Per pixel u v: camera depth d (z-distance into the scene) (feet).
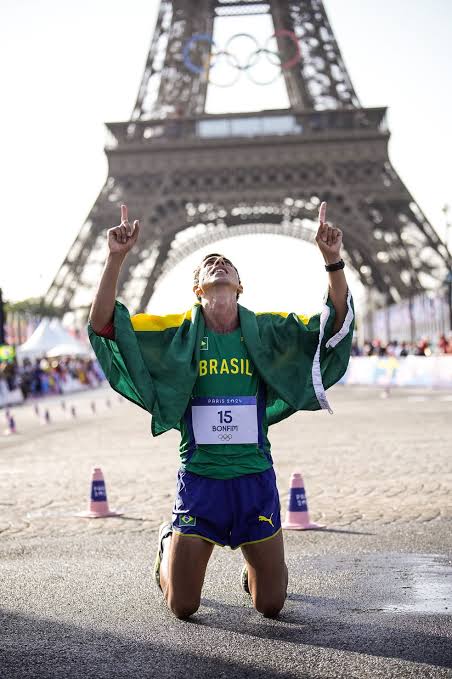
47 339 211.41
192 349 21.30
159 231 268.82
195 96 300.61
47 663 18.75
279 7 296.10
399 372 179.93
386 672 17.74
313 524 35.17
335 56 293.43
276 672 17.90
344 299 21.62
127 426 97.96
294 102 309.63
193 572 21.06
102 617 22.29
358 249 287.07
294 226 301.22
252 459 21.22
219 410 21.26
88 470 55.62
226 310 21.67
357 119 278.46
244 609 22.86
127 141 280.10
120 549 31.42
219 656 18.99
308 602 23.53
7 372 164.35
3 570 28.14
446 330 198.39
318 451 63.67
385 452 61.82
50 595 24.71
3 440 83.35
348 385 203.10
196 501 20.94
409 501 40.55
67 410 138.31
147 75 292.81
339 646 19.54
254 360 21.45
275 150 274.57
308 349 22.11
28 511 40.32
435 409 106.83
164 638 20.36
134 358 21.06
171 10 301.02
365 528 34.47
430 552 29.73
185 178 274.16
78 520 37.65
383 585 25.25
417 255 264.31
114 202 269.03
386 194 270.67
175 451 66.74
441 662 18.29
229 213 288.51
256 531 21.01
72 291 261.24
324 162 273.54
